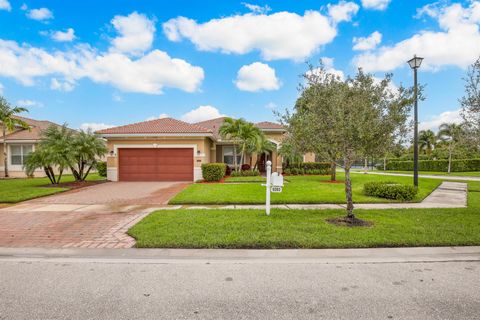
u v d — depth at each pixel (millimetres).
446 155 31984
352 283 3504
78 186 14008
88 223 6547
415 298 3113
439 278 3652
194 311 2844
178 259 4359
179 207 8531
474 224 6117
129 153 17062
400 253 4582
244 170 21062
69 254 4566
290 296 3162
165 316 2748
